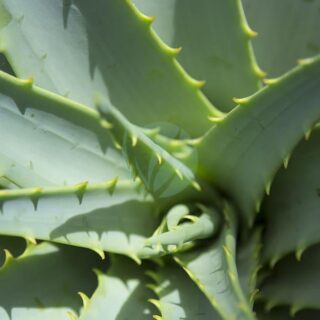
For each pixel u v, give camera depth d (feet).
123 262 2.01
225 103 2.11
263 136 1.82
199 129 2.06
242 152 1.86
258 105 1.77
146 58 2.01
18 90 2.01
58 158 2.06
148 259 2.00
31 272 2.04
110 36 2.03
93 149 2.06
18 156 2.05
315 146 1.89
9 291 2.02
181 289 1.91
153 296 1.97
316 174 1.92
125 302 1.95
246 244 1.93
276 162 1.82
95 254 2.09
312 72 1.70
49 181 2.06
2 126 2.05
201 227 1.83
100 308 1.93
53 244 2.07
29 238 1.94
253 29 2.19
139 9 2.12
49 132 2.06
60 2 2.06
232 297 1.73
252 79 2.03
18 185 2.05
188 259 1.87
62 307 2.03
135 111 2.07
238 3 1.94
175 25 2.08
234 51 2.01
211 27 2.02
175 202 1.94
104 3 2.00
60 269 2.06
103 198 1.97
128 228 1.98
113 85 2.07
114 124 1.65
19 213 1.94
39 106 2.03
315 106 1.74
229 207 1.91
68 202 1.95
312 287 1.95
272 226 1.97
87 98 2.10
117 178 1.95
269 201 1.97
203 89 2.10
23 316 2.01
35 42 2.09
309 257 1.99
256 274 1.93
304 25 2.16
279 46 2.19
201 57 2.06
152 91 2.04
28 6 2.08
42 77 2.10
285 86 1.73
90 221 1.96
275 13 2.16
